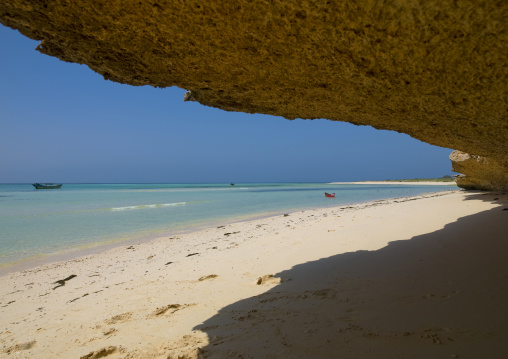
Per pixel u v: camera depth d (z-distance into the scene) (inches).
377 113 179.6
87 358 114.2
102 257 312.8
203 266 236.5
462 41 94.6
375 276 167.5
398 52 105.5
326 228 354.6
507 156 277.7
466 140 225.6
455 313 112.0
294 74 135.0
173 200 1164.5
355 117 200.5
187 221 571.8
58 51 134.7
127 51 125.3
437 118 166.4
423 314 115.0
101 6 98.6
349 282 163.3
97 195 1617.9
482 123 157.6
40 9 102.9
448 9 83.3
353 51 109.5
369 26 95.1
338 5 88.2
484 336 94.5
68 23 109.6
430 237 241.4
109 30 111.3
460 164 528.7
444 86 121.3
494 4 78.5
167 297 174.2
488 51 96.3
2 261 304.8
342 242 263.9
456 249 197.5
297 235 327.3
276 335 113.9
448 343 93.7
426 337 98.8
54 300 194.2
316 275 182.9
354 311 126.3
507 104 124.8
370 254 214.8
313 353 98.5
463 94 124.5
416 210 427.5
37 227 508.1
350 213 501.4
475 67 105.2
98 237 422.9
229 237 379.6
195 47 118.6
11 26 119.1
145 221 573.0
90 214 682.8
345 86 140.3
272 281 183.2
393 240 249.1
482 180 563.2
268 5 91.1
